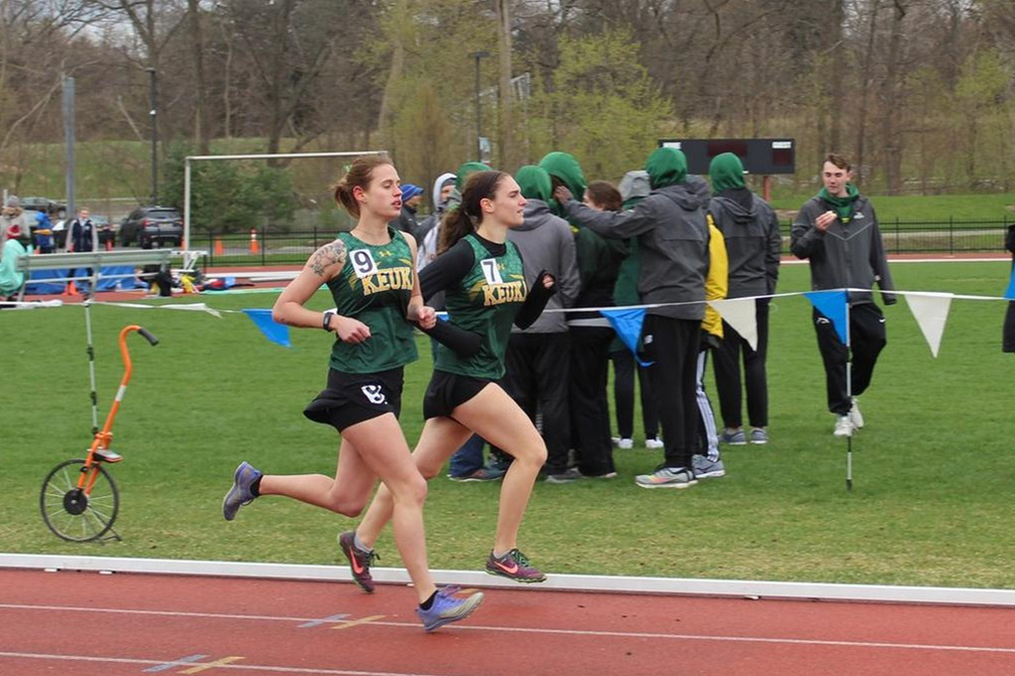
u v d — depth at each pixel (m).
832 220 10.94
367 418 6.48
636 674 5.90
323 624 6.71
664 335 9.48
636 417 13.34
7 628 6.68
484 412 6.97
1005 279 31.03
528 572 7.17
